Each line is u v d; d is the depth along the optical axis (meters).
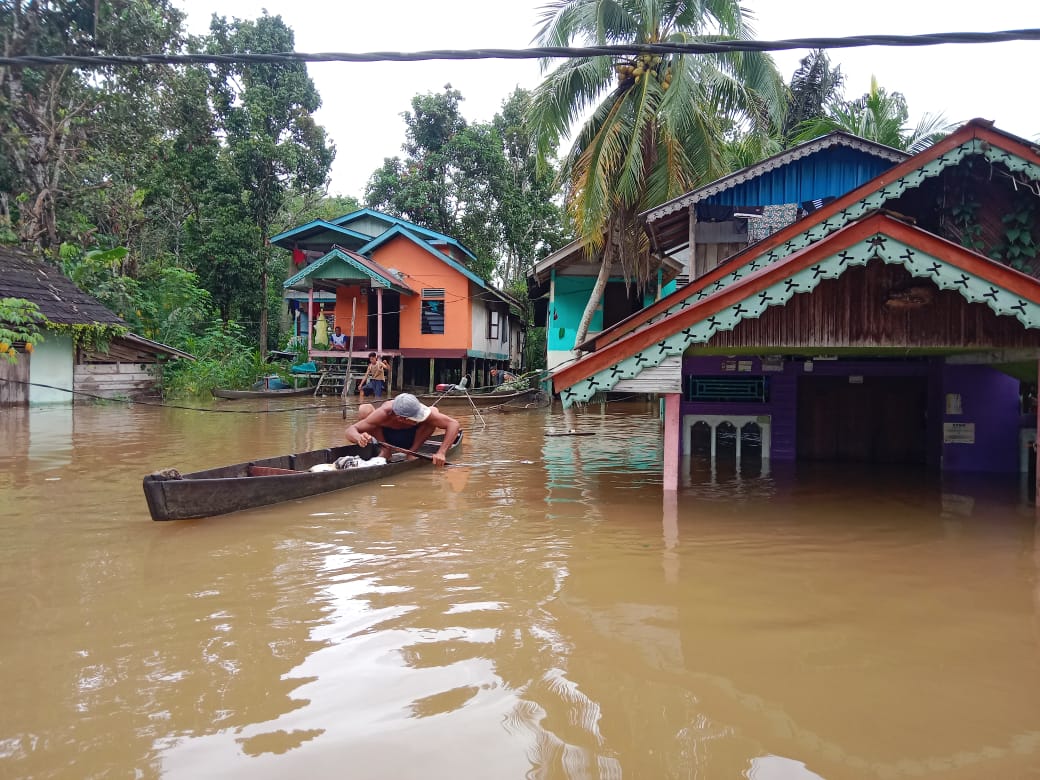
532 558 5.46
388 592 4.64
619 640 3.86
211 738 2.85
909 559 5.45
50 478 8.73
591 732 2.90
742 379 10.88
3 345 15.41
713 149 16.16
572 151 17.81
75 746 2.78
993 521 6.73
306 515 6.89
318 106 30.47
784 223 13.15
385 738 2.84
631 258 19.36
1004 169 8.16
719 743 2.82
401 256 27.44
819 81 23.52
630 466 10.37
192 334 26.19
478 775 2.59
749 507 7.43
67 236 23.84
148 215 29.50
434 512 7.11
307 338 28.97
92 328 18.86
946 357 9.68
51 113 20.28
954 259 6.30
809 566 5.27
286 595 4.58
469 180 31.75
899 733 2.91
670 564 5.31
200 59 4.54
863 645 3.79
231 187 27.36
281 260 32.81
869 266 7.14
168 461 10.15
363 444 9.46
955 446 9.78
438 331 27.44
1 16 18.23
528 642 3.82
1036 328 6.45
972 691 3.28
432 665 3.54
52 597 4.52
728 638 3.89
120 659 3.60
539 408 22.53
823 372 10.69
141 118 22.59
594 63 15.83
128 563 5.27
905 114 19.80
